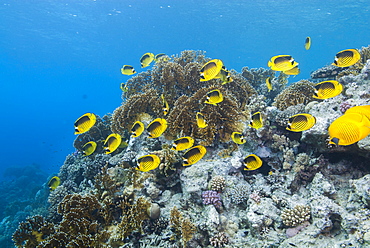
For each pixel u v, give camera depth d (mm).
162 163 2506
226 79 2441
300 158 2412
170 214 2189
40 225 2455
